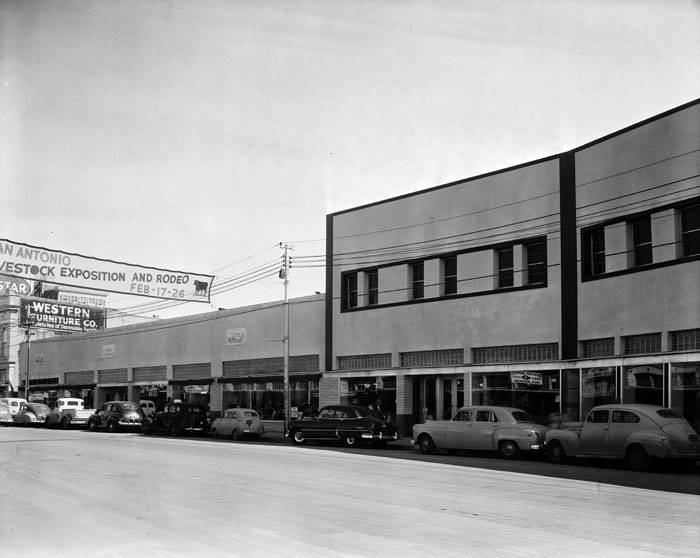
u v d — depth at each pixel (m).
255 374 39.88
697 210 22.12
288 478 15.14
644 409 18.45
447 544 8.50
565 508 11.28
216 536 8.90
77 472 16.05
